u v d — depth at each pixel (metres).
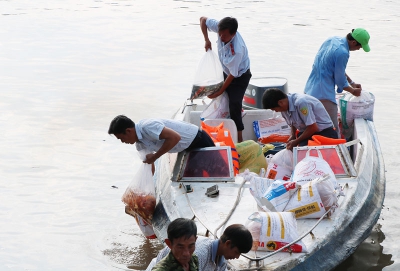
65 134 28.25
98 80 37.09
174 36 48.94
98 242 19.08
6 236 19.31
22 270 17.39
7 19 55.81
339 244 14.60
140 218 17.58
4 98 33.53
